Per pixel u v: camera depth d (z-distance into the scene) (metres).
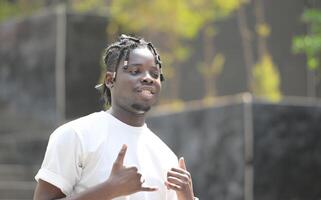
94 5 29.66
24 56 25.02
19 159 23.52
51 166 6.86
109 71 7.22
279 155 18.55
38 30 24.66
